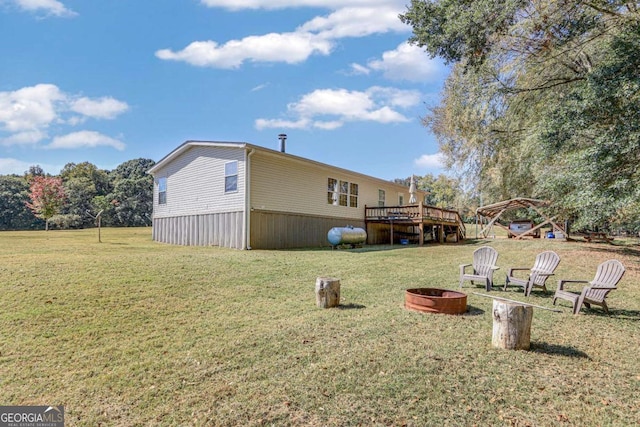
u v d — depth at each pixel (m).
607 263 5.70
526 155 11.70
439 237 18.55
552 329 4.62
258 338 4.16
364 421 2.58
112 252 10.27
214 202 13.36
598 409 2.78
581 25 7.71
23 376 3.24
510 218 21.64
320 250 13.22
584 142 7.82
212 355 3.69
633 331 4.57
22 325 4.37
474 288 7.02
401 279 7.66
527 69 10.27
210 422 2.58
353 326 4.61
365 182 19.03
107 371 3.35
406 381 3.15
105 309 5.04
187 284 6.56
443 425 2.54
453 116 14.68
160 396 2.93
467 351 3.82
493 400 2.87
